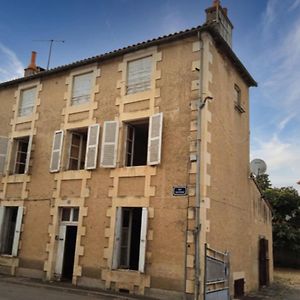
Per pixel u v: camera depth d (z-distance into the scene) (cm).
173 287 1034
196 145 1107
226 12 1443
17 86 1642
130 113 1266
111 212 1212
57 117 1461
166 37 1230
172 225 1082
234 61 1378
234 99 1393
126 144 1274
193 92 1159
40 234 1369
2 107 1672
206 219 1063
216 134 1194
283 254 2580
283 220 2630
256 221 1545
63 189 1354
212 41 1225
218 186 1174
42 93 1547
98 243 1213
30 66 1786
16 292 1060
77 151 1440
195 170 1086
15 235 1428
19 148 1605
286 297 1314
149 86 1262
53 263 1308
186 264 1027
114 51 1339
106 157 1262
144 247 1104
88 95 1405
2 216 1503
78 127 1388
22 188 1474
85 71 1431
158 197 1130
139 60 1312
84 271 1214
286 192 2688
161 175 1143
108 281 1152
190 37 1212
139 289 1087
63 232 1335
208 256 1043
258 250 1544
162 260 1073
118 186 1222
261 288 1509
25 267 1370
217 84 1238
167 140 1165
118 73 1339
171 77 1214
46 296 1024
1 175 1559
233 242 1258
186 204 1076
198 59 1178
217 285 1071
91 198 1272
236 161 1359
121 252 1204
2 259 1435
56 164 1388
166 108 1196
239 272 1284
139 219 1246
